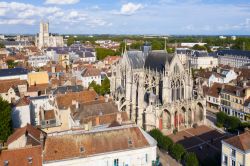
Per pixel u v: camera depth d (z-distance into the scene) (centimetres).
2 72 19788
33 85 18062
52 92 15912
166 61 13950
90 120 10875
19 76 19888
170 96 14088
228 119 14738
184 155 10675
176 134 13712
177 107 14050
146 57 16062
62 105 13000
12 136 9956
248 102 16262
